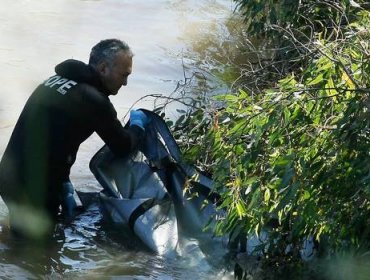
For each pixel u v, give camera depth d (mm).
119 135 16438
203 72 24922
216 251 15836
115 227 16641
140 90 23438
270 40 24438
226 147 14562
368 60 13211
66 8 30422
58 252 15789
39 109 16297
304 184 13492
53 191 16469
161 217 16297
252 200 13664
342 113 13453
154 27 29000
